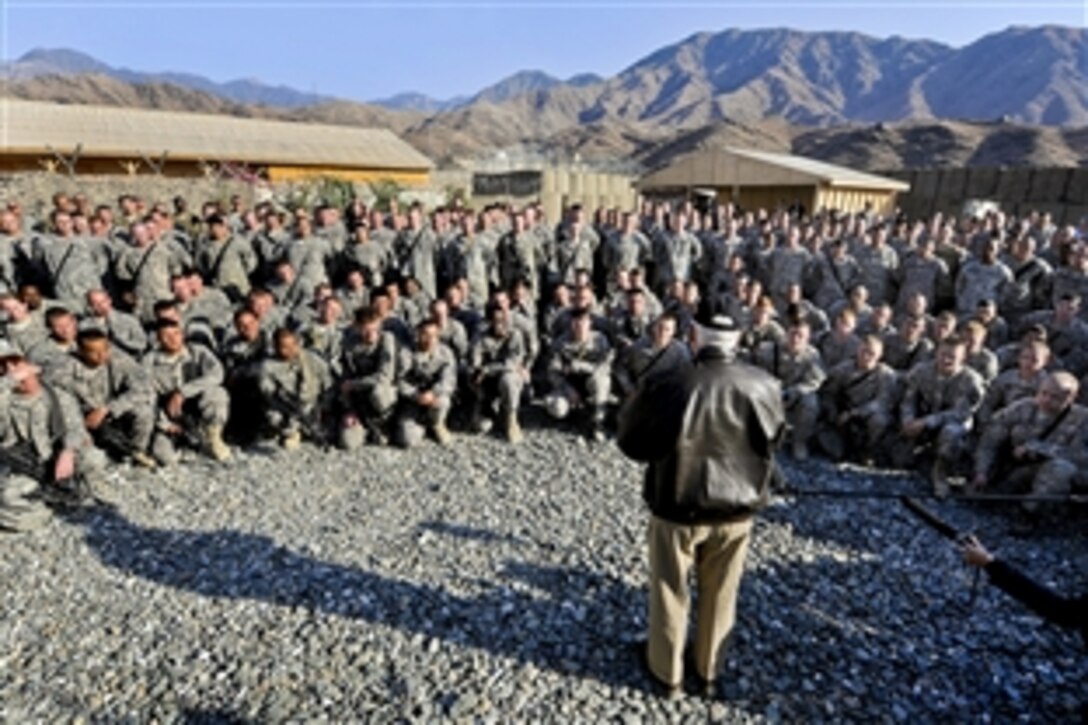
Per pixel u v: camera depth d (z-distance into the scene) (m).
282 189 19.00
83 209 10.98
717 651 3.71
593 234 11.73
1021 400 5.91
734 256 11.10
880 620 4.41
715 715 3.63
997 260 9.41
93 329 6.04
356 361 7.07
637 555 5.04
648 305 8.66
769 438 3.33
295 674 3.83
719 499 3.31
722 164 21.38
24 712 3.56
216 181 16.91
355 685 3.77
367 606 4.39
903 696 3.79
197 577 4.68
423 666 3.91
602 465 6.68
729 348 3.41
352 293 8.92
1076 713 3.71
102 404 6.15
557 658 4.00
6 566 4.78
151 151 24.25
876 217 14.48
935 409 6.55
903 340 7.46
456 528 5.38
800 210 18.56
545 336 8.67
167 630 4.17
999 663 4.05
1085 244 8.91
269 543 5.10
